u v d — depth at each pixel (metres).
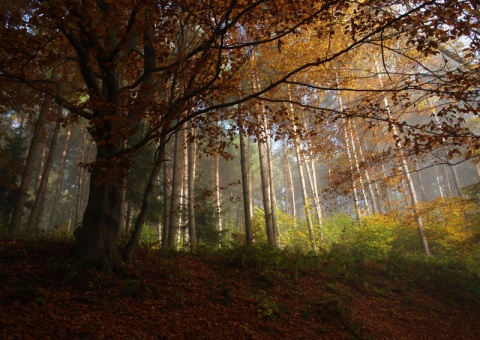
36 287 5.79
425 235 19.92
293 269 11.05
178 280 7.91
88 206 7.58
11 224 12.52
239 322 6.79
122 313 5.82
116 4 6.88
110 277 6.92
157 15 6.70
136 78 9.95
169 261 9.12
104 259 7.12
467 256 16.73
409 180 18.98
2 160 15.60
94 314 5.51
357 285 12.02
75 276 6.41
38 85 10.80
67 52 11.02
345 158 14.87
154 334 5.43
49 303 5.44
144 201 8.43
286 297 9.05
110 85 7.92
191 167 16.98
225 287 8.38
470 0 5.17
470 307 12.74
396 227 20.95
